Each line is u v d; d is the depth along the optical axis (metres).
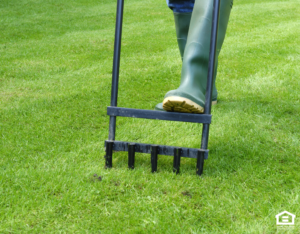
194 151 1.97
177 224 1.56
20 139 2.65
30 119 3.11
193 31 2.28
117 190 1.85
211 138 2.58
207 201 1.73
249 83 4.09
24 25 9.18
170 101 1.93
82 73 4.82
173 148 2.00
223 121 2.90
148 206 1.69
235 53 5.77
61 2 12.91
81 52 6.26
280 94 3.63
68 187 1.89
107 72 4.86
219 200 1.73
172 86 4.22
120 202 1.74
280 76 4.25
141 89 4.09
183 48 3.13
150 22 9.81
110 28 9.03
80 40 7.27
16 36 7.91
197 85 2.17
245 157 2.24
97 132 2.84
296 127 2.77
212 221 1.59
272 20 9.47
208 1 2.31
